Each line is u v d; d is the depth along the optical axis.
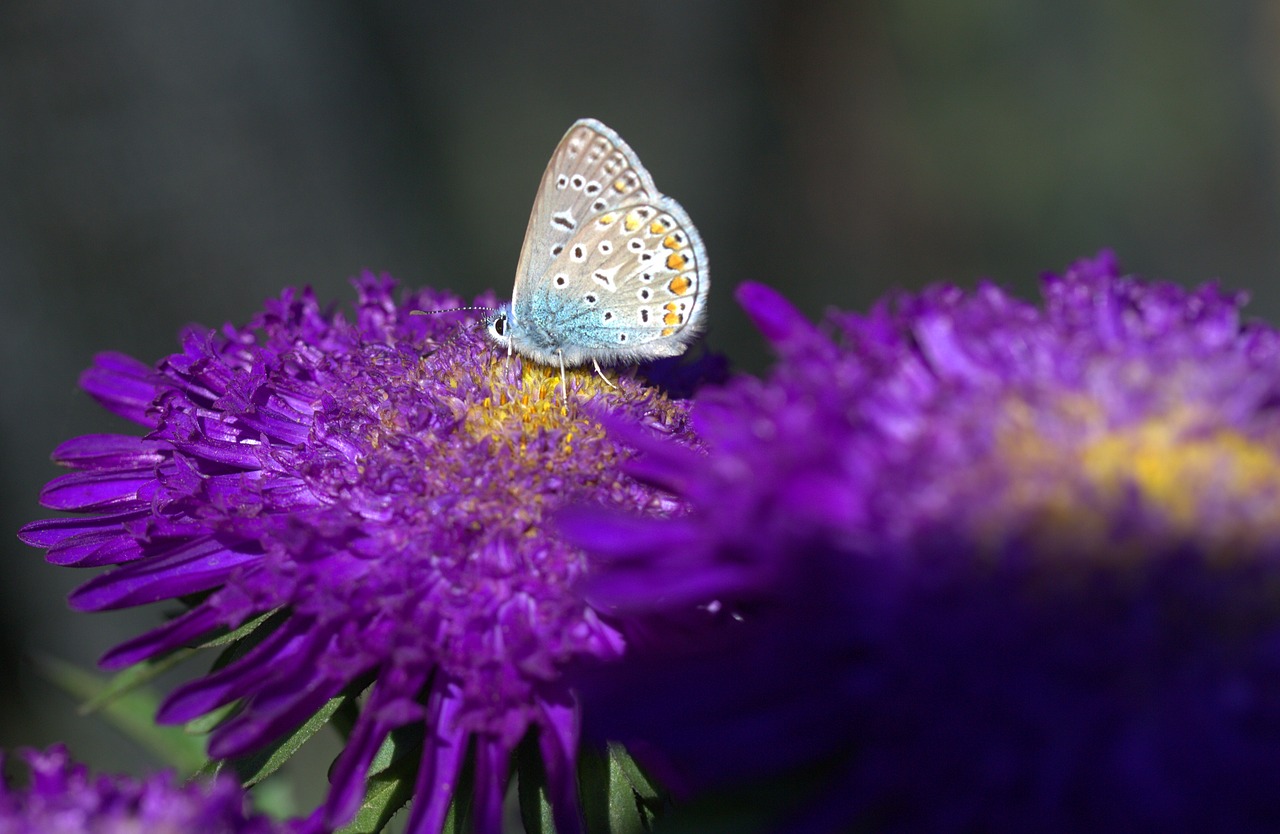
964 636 0.21
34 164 0.38
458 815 0.22
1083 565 0.21
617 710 0.21
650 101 0.58
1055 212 0.65
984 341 0.22
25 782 0.26
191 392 0.24
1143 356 0.22
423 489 0.23
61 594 0.40
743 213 0.60
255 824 0.21
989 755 0.21
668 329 0.25
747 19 0.61
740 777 0.21
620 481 0.23
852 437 0.21
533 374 0.24
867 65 0.65
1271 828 0.20
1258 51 0.70
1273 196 0.68
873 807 0.21
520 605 0.22
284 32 0.42
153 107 0.39
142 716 0.25
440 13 0.51
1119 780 0.20
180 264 0.40
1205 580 0.21
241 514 0.22
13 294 0.38
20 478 0.39
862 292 0.62
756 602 0.21
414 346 0.24
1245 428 0.21
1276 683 0.21
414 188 0.47
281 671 0.22
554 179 0.25
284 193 0.42
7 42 0.37
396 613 0.22
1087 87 0.67
